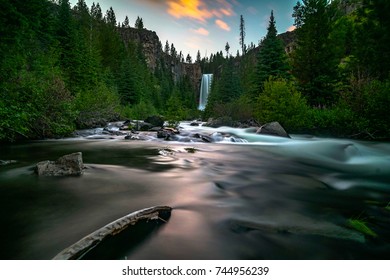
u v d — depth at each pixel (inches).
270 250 117.9
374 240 130.3
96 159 335.0
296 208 173.9
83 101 823.1
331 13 943.7
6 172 244.1
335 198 198.8
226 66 1759.4
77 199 175.3
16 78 469.1
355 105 643.5
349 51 1279.5
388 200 196.7
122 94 1844.2
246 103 1066.7
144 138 608.7
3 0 346.6
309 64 928.3
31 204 164.2
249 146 508.1
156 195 189.8
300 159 382.0
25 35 423.2
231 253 114.6
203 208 166.7
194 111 2171.5
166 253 112.0
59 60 1197.7
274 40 1056.2
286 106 722.8
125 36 5689.0
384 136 590.6
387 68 839.1
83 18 2815.0
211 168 300.5
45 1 1106.7
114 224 120.6
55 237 122.3
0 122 391.5
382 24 879.7
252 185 231.1
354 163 363.3
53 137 596.1
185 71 6840.6
